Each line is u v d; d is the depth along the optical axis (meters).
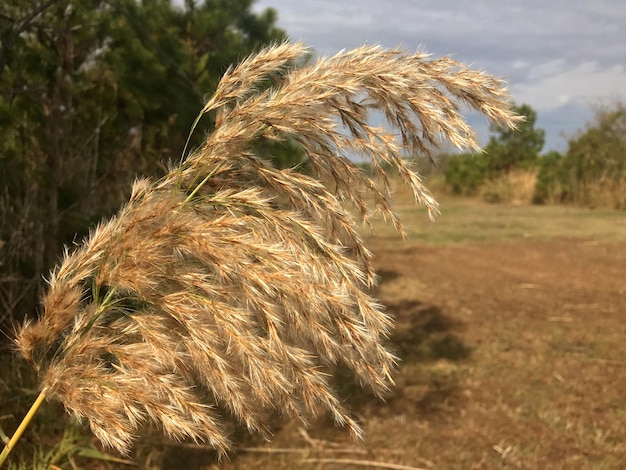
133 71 4.46
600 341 5.84
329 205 1.40
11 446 1.38
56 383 1.29
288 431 3.72
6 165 3.96
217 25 4.88
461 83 1.34
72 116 4.34
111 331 1.37
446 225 15.11
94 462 3.16
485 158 28.03
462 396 4.41
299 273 1.23
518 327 6.26
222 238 1.23
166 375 1.28
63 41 4.29
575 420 4.07
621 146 21.73
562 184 23.16
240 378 1.34
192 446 3.44
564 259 10.56
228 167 1.41
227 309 1.24
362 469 3.32
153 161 4.64
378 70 1.32
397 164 1.40
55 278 1.38
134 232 1.30
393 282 8.19
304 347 1.40
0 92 4.05
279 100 1.33
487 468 3.39
